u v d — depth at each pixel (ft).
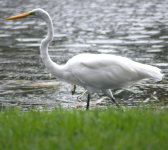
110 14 91.81
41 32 78.07
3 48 68.13
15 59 62.39
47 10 97.30
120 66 34.47
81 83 36.81
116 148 19.74
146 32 75.10
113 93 48.19
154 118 25.04
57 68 37.17
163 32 74.54
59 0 112.68
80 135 21.94
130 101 44.98
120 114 26.43
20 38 74.08
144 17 87.15
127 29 77.92
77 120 24.63
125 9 97.09
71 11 96.37
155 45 67.05
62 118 25.67
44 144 20.70
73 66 36.04
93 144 20.44
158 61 58.75
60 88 50.52
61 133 22.29
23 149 20.52
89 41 70.79
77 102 45.14
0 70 57.41
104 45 68.13
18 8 99.86
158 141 20.85
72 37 73.61
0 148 21.12
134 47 66.33
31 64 60.23
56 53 64.39
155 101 44.45
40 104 44.50
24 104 44.50
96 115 26.48
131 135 21.66
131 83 35.50
